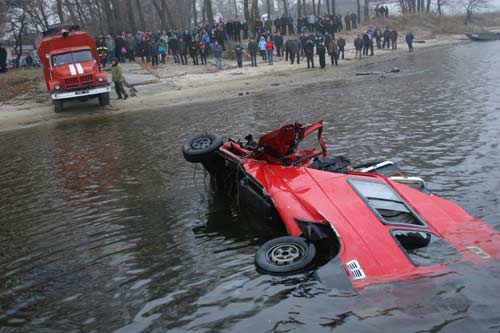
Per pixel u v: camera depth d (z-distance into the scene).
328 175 6.64
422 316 4.18
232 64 34.31
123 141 14.72
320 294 4.68
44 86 27.98
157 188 9.36
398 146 10.88
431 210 6.03
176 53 34.59
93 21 52.03
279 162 7.55
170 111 20.50
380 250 5.05
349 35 48.34
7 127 20.20
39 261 6.44
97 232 7.30
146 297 5.19
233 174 8.45
